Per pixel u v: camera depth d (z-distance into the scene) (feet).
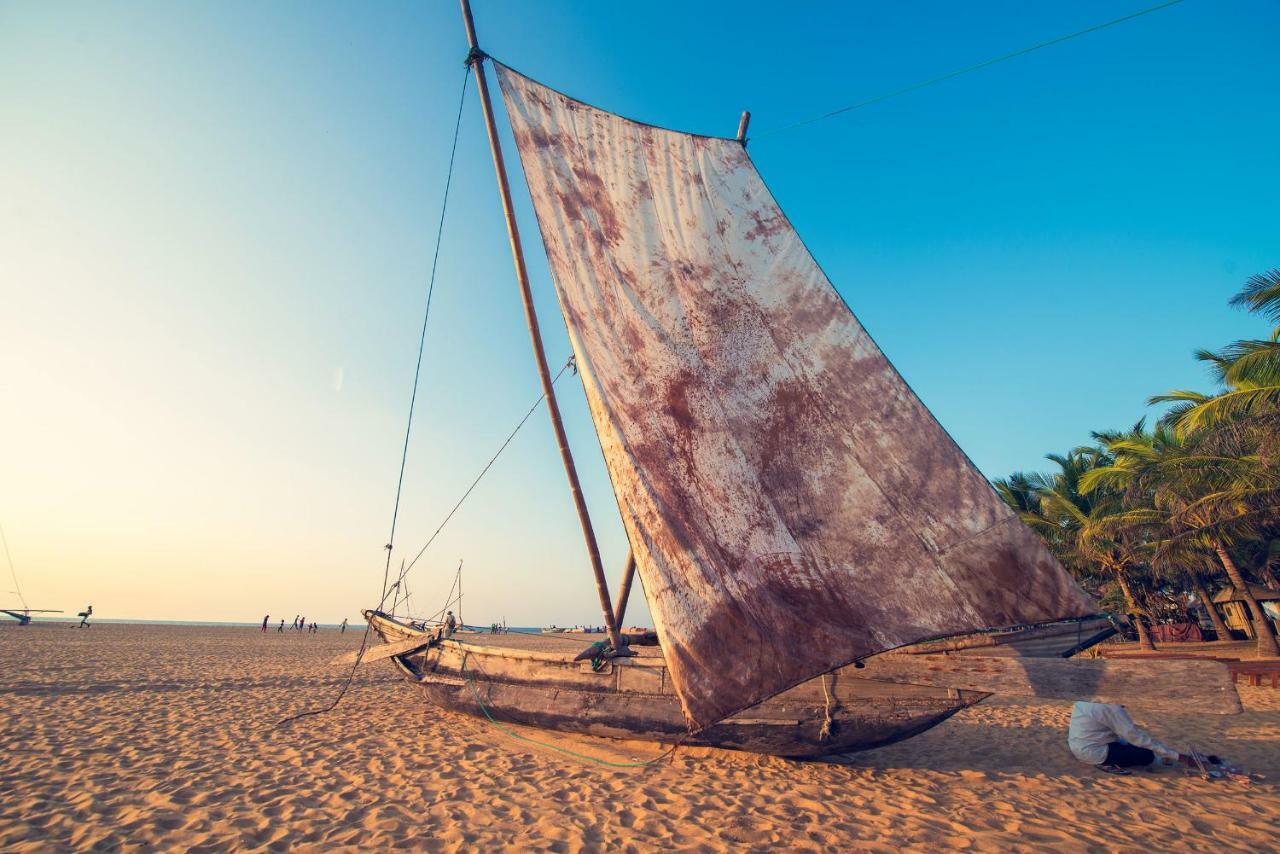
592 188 35.45
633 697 32.12
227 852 19.19
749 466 28.76
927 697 27.84
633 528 27.61
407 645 44.52
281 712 46.11
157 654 98.63
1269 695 54.49
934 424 28.19
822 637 25.27
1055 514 98.48
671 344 31.48
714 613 25.77
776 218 33.94
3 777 27.02
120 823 21.58
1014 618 25.98
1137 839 20.10
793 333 31.07
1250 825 21.20
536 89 38.65
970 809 23.41
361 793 25.30
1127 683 25.88
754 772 28.84
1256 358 56.85
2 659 78.69
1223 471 65.77
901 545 27.30
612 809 23.27
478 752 32.83
